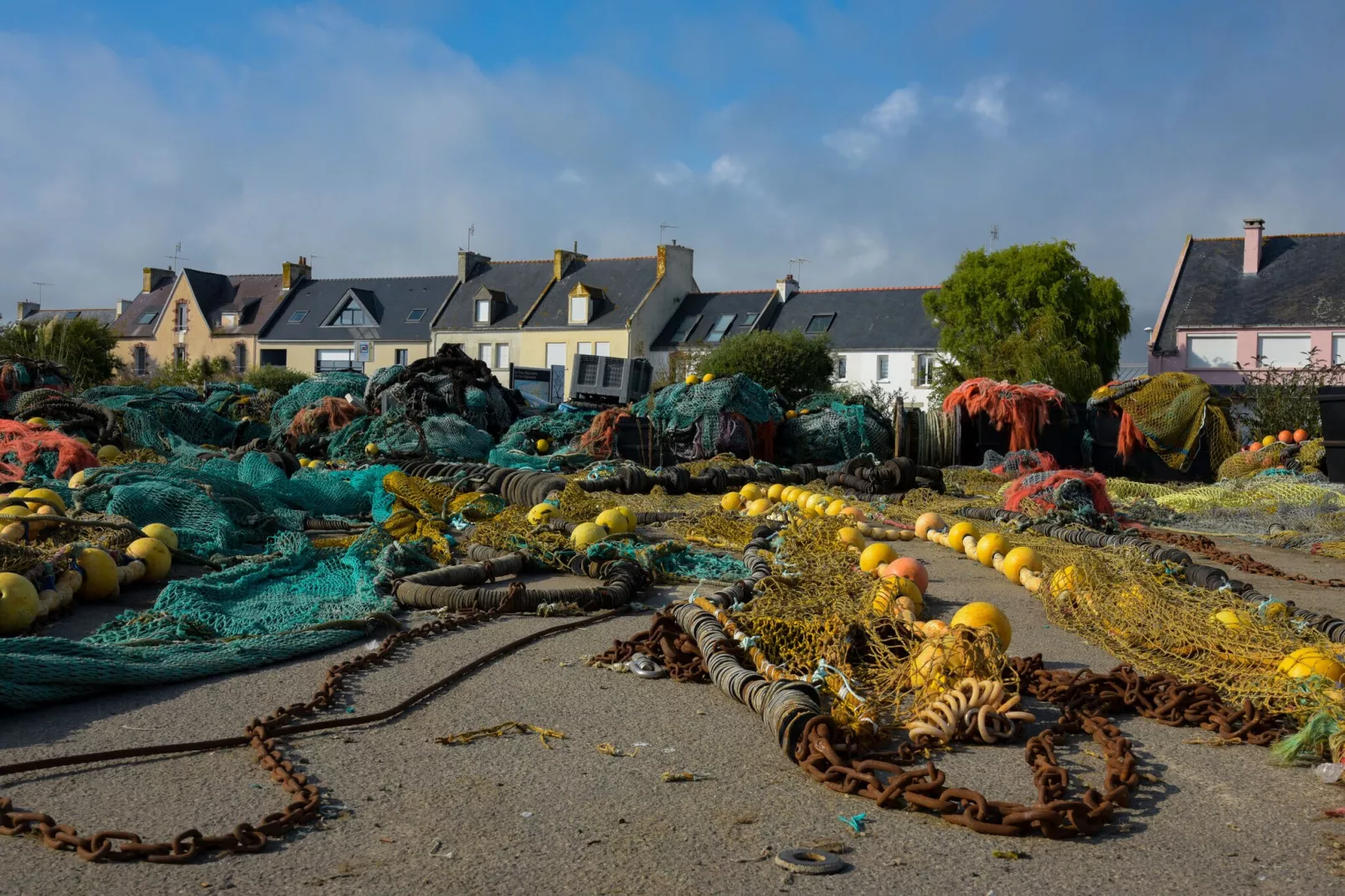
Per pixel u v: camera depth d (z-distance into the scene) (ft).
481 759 14.61
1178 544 37.60
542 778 13.92
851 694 15.48
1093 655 20.62
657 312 204.85
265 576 25.77
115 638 19.77
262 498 36.50
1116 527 39.50
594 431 60.39
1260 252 151.23
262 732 15.06
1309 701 15.51
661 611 20.81
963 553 33.88
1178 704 16.31
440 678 18.40
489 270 230.07
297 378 187.01
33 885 10.72
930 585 28.04
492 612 23.15
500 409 67.41
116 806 12.81
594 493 45.11
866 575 24.02
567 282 216.33
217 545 29.60
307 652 19.88
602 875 11.19
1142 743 15.47
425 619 23.02
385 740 15.31
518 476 42.57
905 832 12.33
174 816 12.53
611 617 23.61
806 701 14.90
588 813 12.79
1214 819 12.83
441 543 28.99
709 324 203.31
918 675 16.39
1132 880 11.21
